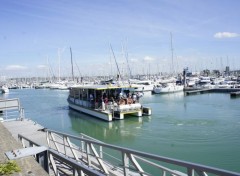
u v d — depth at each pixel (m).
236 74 114.81
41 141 15.95
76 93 40.31
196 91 62.41
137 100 34.47
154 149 19.80
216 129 24.94
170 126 27.12
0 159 6.38
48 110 43.62
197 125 26.97
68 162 5.28
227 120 28.81
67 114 38.28
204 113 34.00
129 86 33.78
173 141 21.61
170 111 36.62
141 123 29.19
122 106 30.94
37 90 105.38
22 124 22.30
